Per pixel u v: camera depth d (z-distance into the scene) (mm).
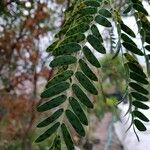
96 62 212
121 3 297
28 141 1000
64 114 205
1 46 802
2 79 949
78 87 210
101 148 1247
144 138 1038
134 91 238
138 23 241
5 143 1058
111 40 292
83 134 202
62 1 831
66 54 213
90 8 222
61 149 201
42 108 207
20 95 1027
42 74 972
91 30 216
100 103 966
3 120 1058
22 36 805
